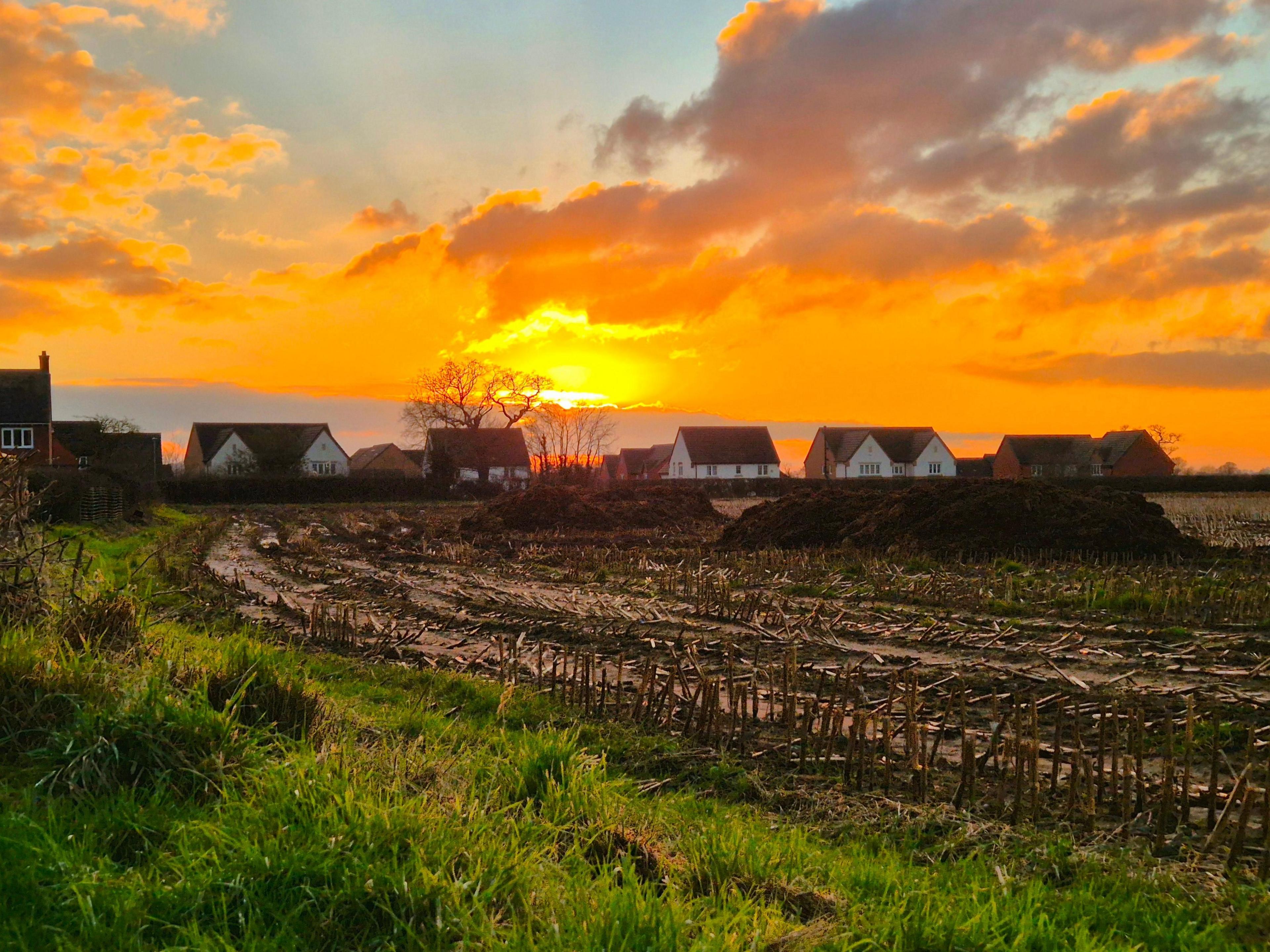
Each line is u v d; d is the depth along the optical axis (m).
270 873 4.27
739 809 6.77
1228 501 55.62
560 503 41.94
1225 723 8.84
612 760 8.08
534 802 5.98
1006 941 4.48
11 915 3.91
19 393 61.00
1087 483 69.62
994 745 7.48
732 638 13.62
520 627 14.74
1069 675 11.16
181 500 69.00
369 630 14.21
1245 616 14.55
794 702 8.59
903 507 27.16
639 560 25.02
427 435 90.25
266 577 22.86
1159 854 5.97
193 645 10.25
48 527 11.12
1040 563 22.56
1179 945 4.62
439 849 4.62
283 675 7.23
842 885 5.14
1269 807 5.61
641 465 123.88
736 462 99.06
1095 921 4.88
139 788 5.33
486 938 3.98
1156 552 23.94
